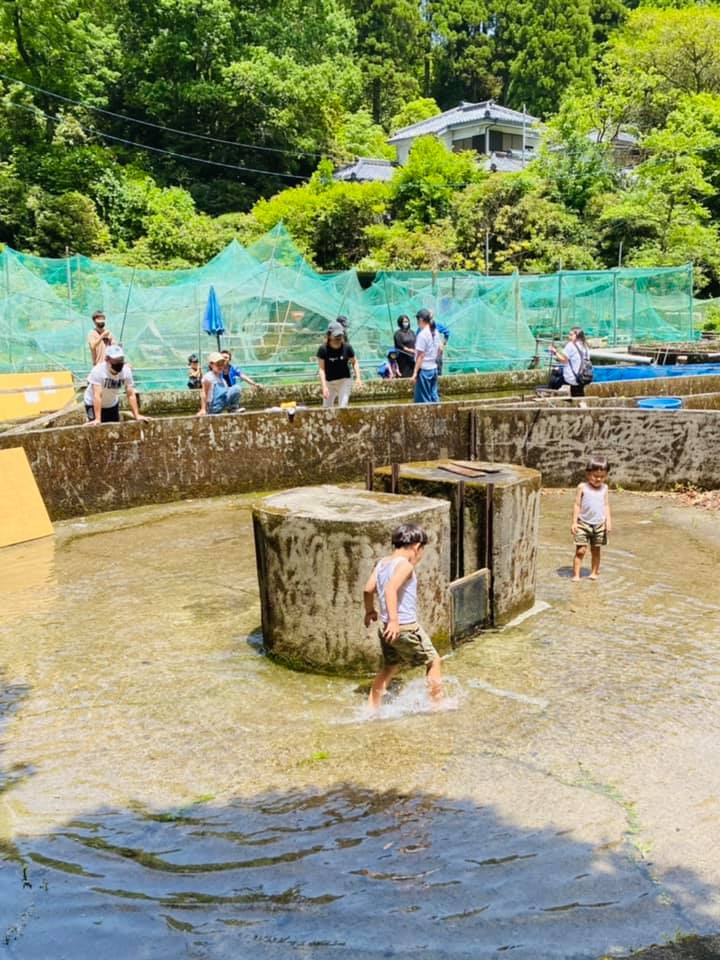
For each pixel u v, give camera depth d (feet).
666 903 11.16
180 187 160.04
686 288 110.63
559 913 10.99
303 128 173.99
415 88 234.58
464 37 245.86
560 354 49.90
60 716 17.28
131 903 11.44
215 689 18.26
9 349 65.72
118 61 165.17
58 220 125.59
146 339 70.85
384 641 16.63
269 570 19.29
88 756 15.57
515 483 21.88
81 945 10.68
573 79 211.41
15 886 11.87
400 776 14.47
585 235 132.57
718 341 87.86
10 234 127.65
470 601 20.92
